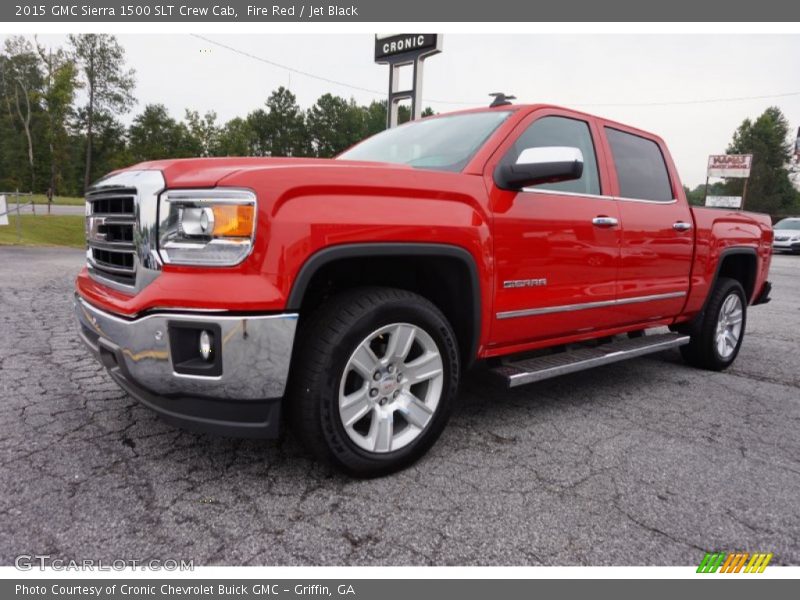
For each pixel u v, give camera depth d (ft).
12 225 67.77
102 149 207.31
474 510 7.43
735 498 8.00
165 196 6.99
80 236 69.26
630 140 12.82
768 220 17.58
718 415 11.56
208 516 7.07
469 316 9.14
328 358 7.40
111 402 10.93
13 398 11.05
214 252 6.75
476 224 8.81
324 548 6.54
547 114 10.73
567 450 9.47
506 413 11.27
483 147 9.55
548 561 6.45
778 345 19.08
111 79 191.93
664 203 13.14
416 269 9.32
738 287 15.58
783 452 9.70
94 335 8.25
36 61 199.93
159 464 8.41
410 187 8.05
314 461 8.68
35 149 203.72
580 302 10.85
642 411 11.66
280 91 218.18
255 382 6.88
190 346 6.90
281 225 6.85
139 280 7.20
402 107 145.89
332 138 229.45
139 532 6.70
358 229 7.40
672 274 13.25
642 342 12.94
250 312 6.72
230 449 8.99
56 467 8.21
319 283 8.73
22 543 6.41
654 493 8.06
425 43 38.47
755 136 234.99
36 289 24.89
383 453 8.14
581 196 10.84
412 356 9.11
